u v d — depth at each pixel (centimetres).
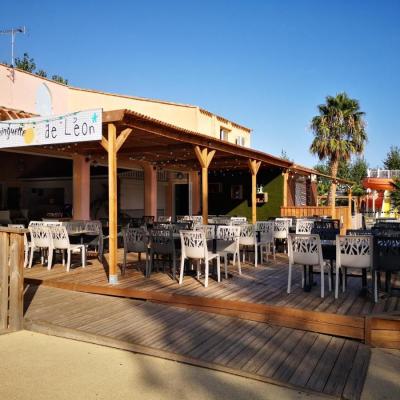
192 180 1750
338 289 606
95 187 1841
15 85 1116
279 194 1585
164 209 1820
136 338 456
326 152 2359
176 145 1023
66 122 652
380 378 377
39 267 817
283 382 360
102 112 635
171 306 582
